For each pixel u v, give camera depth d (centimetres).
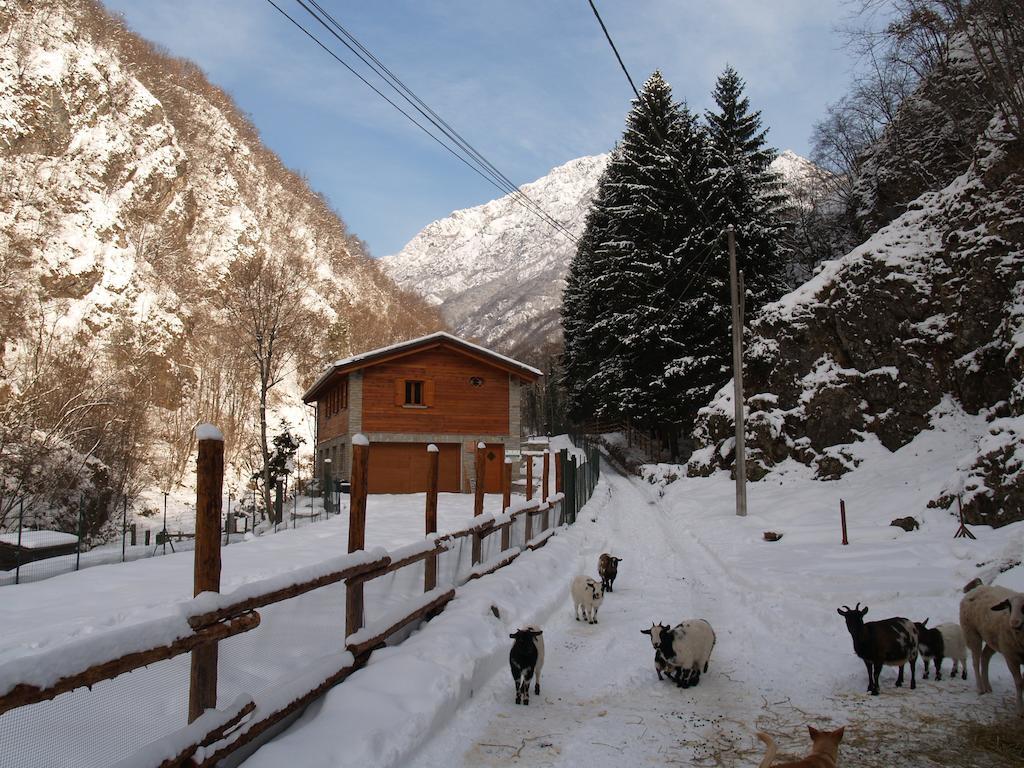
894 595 981
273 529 2291
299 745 462
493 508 2406
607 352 4578
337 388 3384
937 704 617
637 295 3953
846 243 4234
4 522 2816
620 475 4247
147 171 6100
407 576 860
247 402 5734
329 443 3603
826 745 409
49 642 680
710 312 3597
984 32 2283
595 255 4872
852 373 2466
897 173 3469
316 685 548
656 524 2205
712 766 498
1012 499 1392
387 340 9212
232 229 7056
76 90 5584
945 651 688
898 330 2384
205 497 444
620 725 582
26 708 368
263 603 482
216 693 440
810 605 972
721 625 960
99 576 1102
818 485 2288
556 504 1848
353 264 10869
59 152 5356
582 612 1012
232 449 5303
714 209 3709
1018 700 584
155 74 8475
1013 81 2108
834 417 2458
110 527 3472
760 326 2920
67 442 3481
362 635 643
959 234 2311
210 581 439
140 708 427
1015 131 2091
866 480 2144
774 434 2602
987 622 612
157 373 4994
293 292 5638
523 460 4122
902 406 2297
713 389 3656
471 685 657
